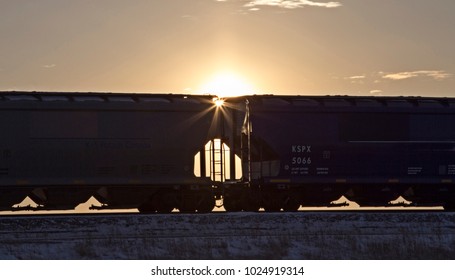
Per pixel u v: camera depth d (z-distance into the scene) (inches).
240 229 3831.2
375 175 4512.8
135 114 4264.3
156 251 3467.0
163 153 4281.5
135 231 3732.8
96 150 4215.1
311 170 4443.9
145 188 4281.5
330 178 4458.7
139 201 4293.8
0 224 3671.3
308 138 4441.4
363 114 4507.9
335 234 3826.3
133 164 4252.0
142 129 4266.7
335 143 4466.0
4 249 3395.7
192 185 4315.9
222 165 4352.9
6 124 4138.8
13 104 4148.6
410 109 4559.5
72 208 4249.5
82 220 3762.3
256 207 4426.7
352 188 4549.7
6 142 4133.9
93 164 4215.1
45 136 4170.8
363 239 3779.5
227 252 3523.6
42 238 3590.1
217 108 4375.0
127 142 4244.6
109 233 3686.0
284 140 4414.4
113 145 4234.7
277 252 3555.6
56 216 3946.9
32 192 4215.1
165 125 4293.8
